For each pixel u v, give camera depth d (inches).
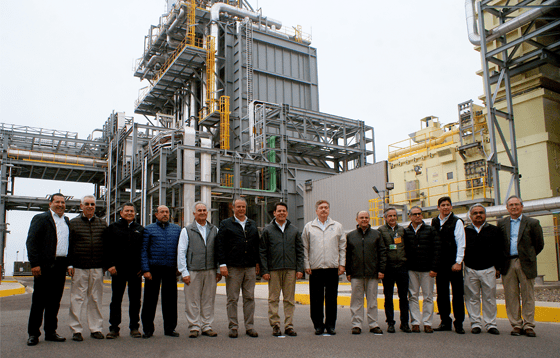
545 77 821.9
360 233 324.2
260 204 1378.0
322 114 1526.8
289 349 248.5
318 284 312.7
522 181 838.5
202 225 312.5
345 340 278.8
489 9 806.5
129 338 293.1
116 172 1498.5
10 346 260.5
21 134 1487.5
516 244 301.6
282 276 312.2
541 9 724.0
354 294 316.8
